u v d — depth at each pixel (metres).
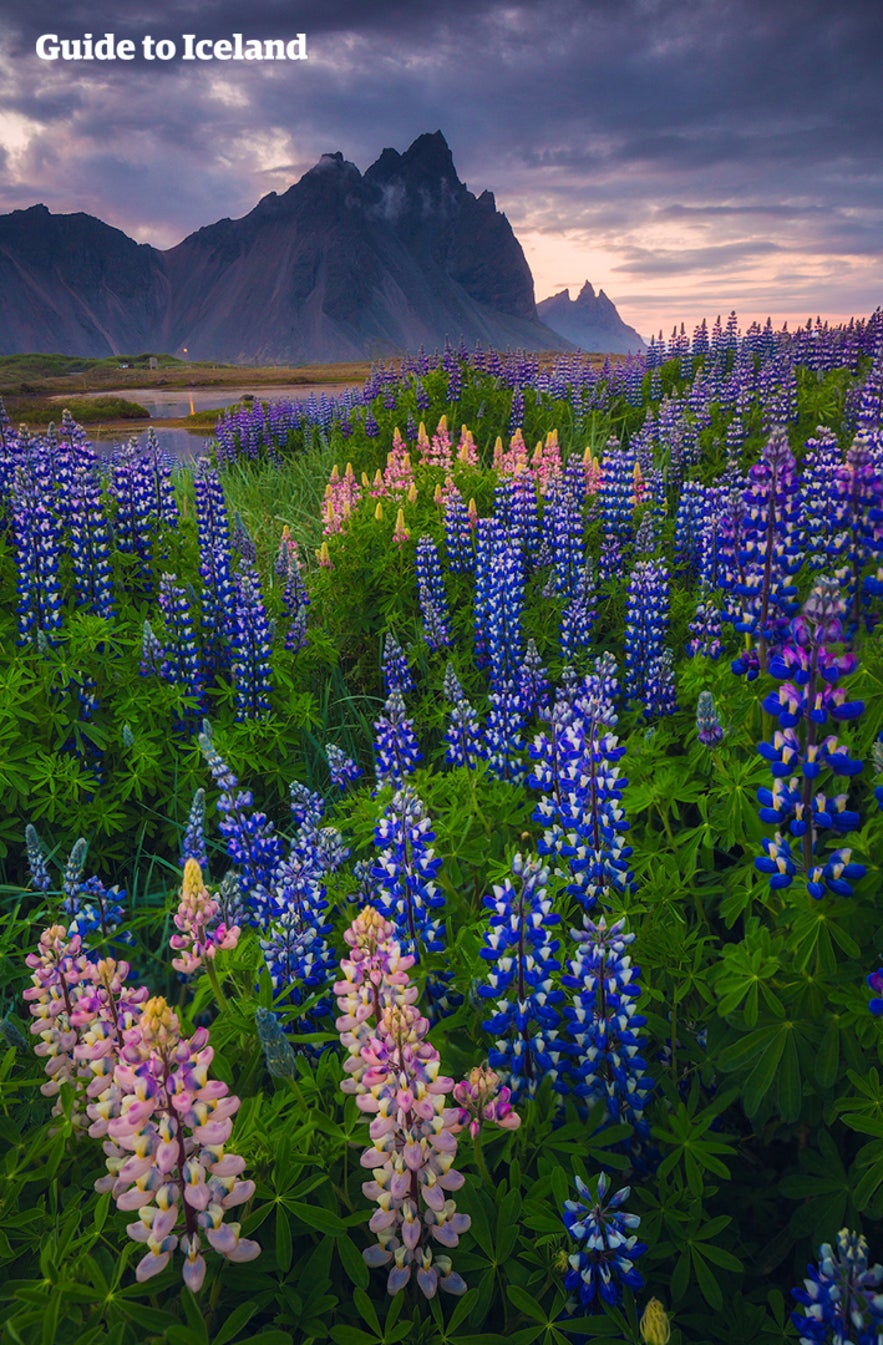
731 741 4.44
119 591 7.88
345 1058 3.49
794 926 3.05
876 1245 2.98
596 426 16.02
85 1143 3.10
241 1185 2.27
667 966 3.51
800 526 6.18
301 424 19.97
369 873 4.23
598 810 3.63
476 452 14.14
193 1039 2.22
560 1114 3.15
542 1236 2.64
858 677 4.03
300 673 7.76
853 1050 2.90
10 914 4.79
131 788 6.20
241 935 4.36
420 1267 2.45
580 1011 3.00
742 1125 3.50
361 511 10.04
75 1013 2.97
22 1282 2.45
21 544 6.75
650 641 6.52
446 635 7.91
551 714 4.27
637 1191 2.90
